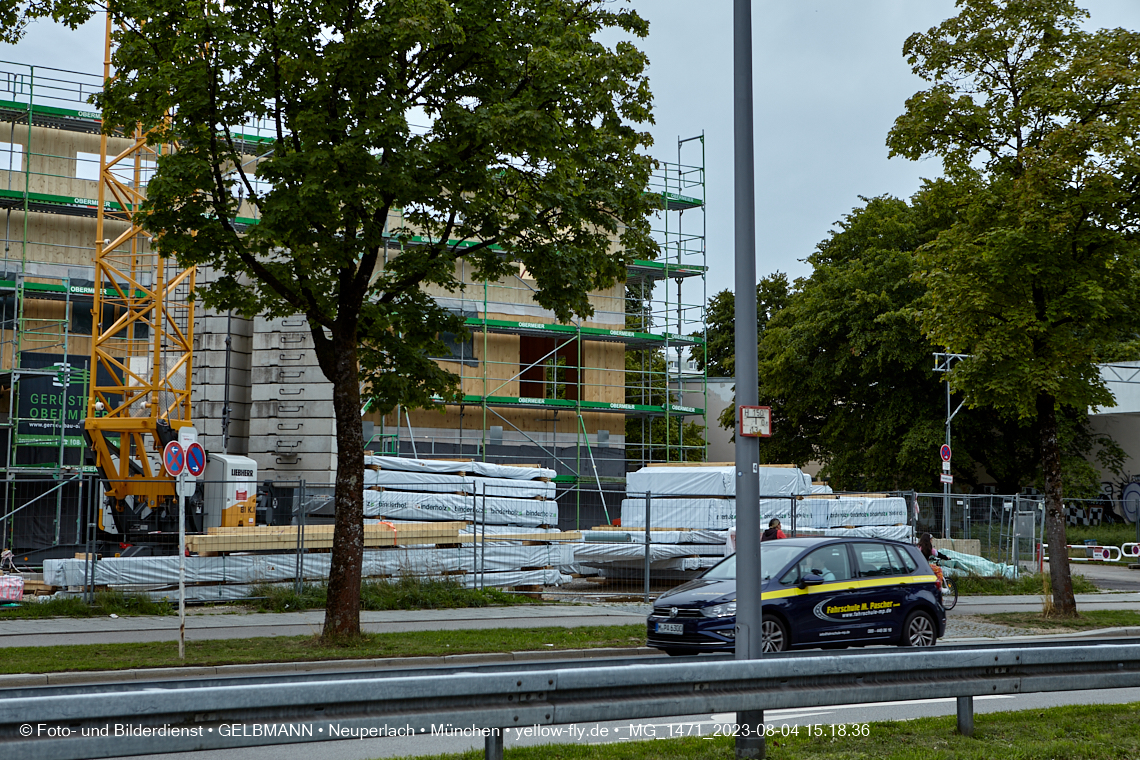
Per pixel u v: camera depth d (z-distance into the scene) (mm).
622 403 50688
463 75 18109
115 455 33781
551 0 19281
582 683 7535
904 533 33938
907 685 8758
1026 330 23078
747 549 10953
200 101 16859
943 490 53531
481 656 16719
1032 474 54531
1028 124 23578
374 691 6910
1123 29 22656
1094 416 60188
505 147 17141
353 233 17500
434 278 18812
